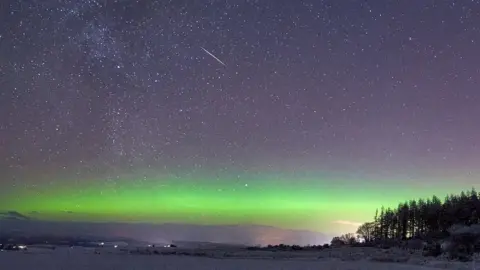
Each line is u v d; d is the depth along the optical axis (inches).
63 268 1947.6
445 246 2603.3
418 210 4677.7
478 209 4119.1
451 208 4291.3
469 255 2325.3
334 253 2992.1
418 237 3873.0
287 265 2181.3
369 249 3228.3
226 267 2110.0
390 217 4827.8
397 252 2805.1
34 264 2090.3
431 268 1943.9
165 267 2065.7
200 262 2329.0
